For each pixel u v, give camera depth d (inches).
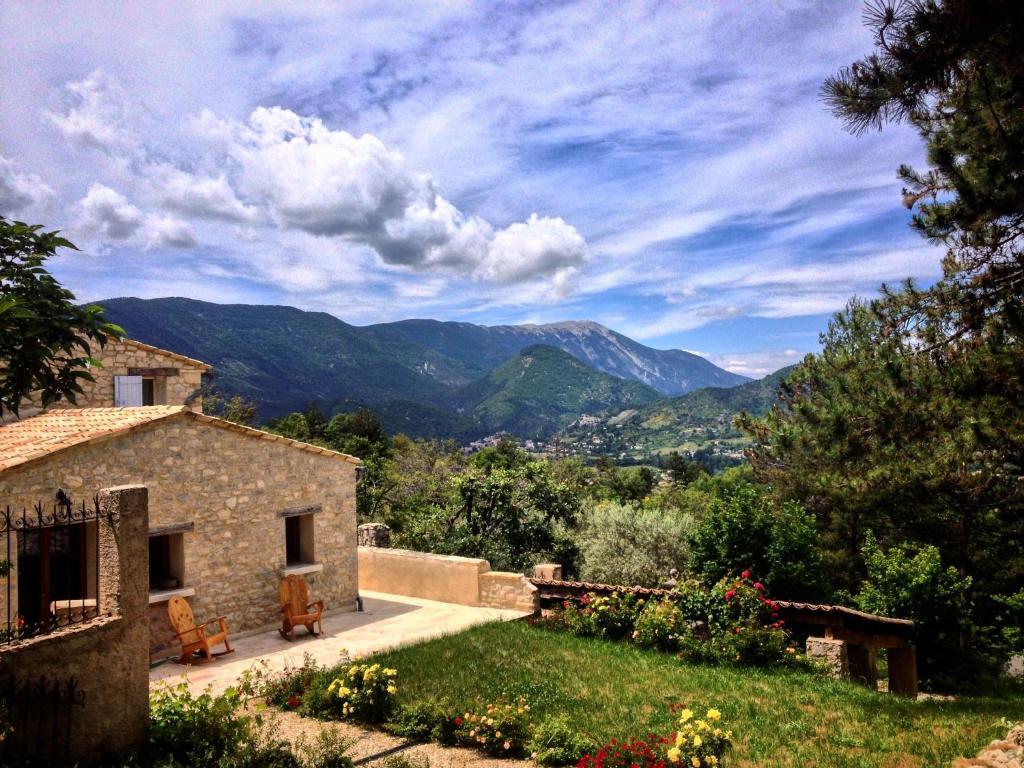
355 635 553.6
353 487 645.3
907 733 355.9
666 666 489.1
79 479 450.0
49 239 271.4
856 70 294.7
